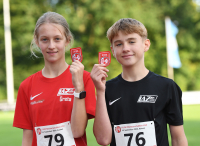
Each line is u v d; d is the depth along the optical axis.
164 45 23.45
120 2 20.86
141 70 2.83
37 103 2.74
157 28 22.09
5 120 10.78
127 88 2.82
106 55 2.68
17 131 8.27
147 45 2.89
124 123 2.76
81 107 2.59
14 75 21.91
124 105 2.78
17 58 22.12
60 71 2.80
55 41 2.70
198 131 7.52
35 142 2.73
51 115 2.67
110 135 2.70
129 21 2.80
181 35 25.67
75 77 2.58
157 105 2.74
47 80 2.79
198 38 25.89
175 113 2.76
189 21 25.33
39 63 22.16
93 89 2.76
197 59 26.30
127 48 2.72
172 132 2.80
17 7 20.84
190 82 26.02
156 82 2.79
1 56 22.16
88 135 7.18
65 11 20.91
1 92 22.06
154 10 22.19
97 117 2.67
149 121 2.72
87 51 22.28
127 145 2.72
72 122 2.59
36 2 21.44
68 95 2.70
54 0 21.94
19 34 20.92
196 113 11.75
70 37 2.85
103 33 21.72
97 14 20.81
